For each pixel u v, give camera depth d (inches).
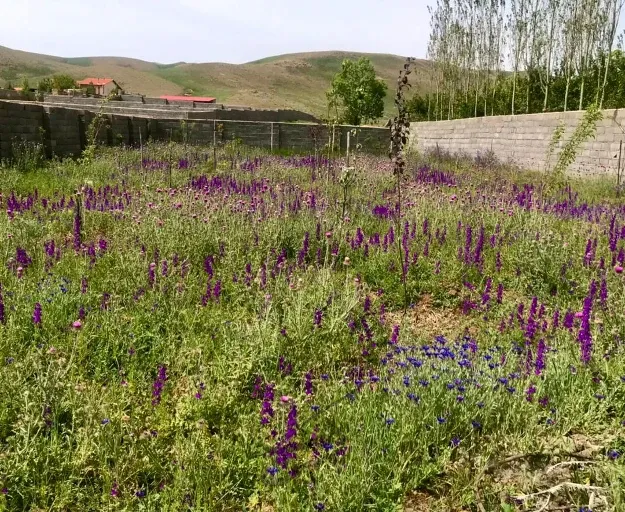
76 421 140.5
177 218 303.9
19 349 177.5
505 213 375.6
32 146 663.8
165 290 227.0
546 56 1374.3
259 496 129.8
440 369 161.9
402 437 137.1
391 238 307.1
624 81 1159.0
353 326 208.5
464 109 1636.3
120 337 188.5
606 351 181.5
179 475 126.7
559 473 127.8
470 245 303.1
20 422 133.4
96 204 387.5
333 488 121.8
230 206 342.3
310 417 148.7
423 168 733.3
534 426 144.4
